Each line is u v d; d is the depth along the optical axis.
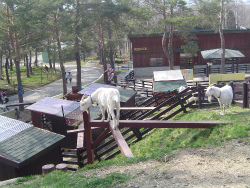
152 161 7.66
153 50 39.59
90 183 6.45
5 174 10.80
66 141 15.91
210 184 5.64
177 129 12.15
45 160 11.47
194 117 12.75
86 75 49.97
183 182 5.93
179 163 7.19
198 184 5.72
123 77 42.69
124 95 20.75
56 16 28.05
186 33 33.38
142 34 38.38
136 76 40.34
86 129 11.05
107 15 27.38
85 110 10.31
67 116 13.68
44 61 78.25
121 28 31.16
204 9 29.64
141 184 6.11
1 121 13.33
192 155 7.68
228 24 56.38
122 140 8.73
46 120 16.94
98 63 68.38
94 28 35.38
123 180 6.42
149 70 40.19
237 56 30.78
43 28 27.27
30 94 35.06
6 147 10.84
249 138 8.16
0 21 26.78
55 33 28.70
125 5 27.64
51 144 11.35
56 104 15.68
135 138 14.87
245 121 9.62
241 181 5.61
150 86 29.97
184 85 21.20
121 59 70.50
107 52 58.28
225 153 7.45
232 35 38.44
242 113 11.05
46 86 40.62
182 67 39.56
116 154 12.88
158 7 30.14
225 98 11.17
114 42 35.06
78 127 14.55
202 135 9.84
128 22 31.92
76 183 6.76
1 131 12.20
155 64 40.22
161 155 8.01
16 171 10.34
